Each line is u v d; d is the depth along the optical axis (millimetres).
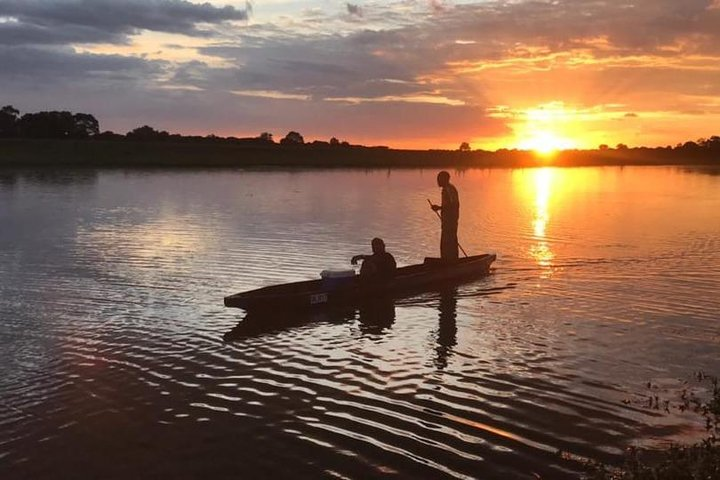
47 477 6711
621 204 38031
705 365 9805
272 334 11508
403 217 29016
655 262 18312
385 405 8438
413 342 11062
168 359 10156
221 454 7172
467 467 6855
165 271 16594
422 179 65688
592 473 6695
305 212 30828
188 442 7449
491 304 13641
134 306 13227
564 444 7324
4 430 7738
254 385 9125
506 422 7906
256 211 30953
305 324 12180
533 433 7609
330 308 13359
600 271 17047
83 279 15570
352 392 8859
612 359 10102
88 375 9453
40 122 114188
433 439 7488
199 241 21406
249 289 14805
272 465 6934
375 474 6738
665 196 45000
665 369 9641
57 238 21766
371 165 101375
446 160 121000
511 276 16484
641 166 140375
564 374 9469
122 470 6844
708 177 80250
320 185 52188
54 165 75500
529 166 130750
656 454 7039
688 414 8055
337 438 7527
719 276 16234
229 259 18312
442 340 11156
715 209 34656
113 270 16641
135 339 11125
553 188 55188
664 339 11086
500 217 30469
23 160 76688
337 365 9938
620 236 23766
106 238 21844
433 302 13852
